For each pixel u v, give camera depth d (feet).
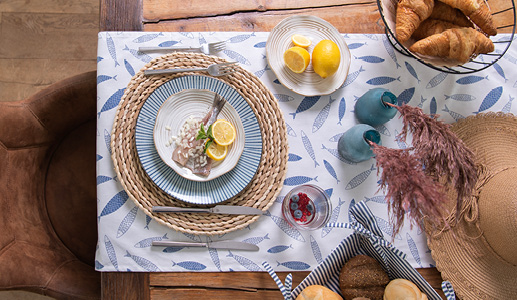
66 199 3.98
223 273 3.07
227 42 3.28
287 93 3.29
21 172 3.63
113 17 3.22
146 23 3.25
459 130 3.24
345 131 3.30
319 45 3.06
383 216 3.25
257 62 3.29
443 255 3.05
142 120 2.96
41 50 5.69
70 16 5.80
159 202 3.01
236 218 3.05
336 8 3.45
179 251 3.05
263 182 3.12
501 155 3.13
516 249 2.71
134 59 3.18
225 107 3.07
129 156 3.00
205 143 2.94
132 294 3.00
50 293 3.44
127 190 2.96
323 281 2.86
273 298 3.08
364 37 3.43
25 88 5.61
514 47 3.54
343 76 3.26
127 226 3.03
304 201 3.13
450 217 3.07
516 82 3.51
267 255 3.10
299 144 3.26
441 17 3.04
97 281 3.60
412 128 2.62
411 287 2.62
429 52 2.96
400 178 2.33
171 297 3.02
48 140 3.84
